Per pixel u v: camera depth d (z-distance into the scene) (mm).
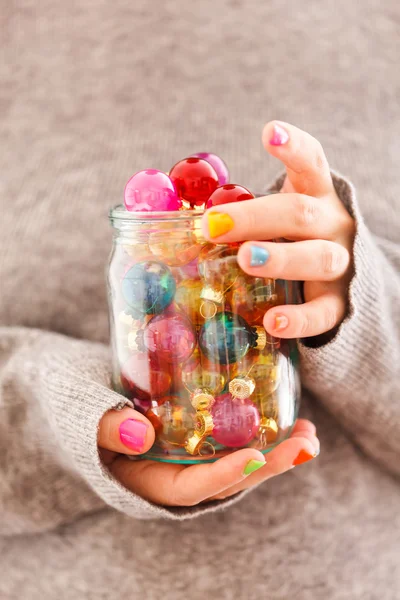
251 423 341
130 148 567
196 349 340
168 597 444
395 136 552
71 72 591
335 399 445
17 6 606
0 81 600
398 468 476
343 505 466
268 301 346
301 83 563
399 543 469
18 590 473
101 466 351
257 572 445
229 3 577
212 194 344
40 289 528
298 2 575
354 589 447
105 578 456
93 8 594
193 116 569
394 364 420
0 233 546
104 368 416
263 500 460
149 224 331
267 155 554
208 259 335
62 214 543
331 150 545
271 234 336
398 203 527
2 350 490
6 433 446
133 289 337
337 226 362
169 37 581
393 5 572
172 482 357
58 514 458
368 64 563
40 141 581
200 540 450
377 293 386
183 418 345
